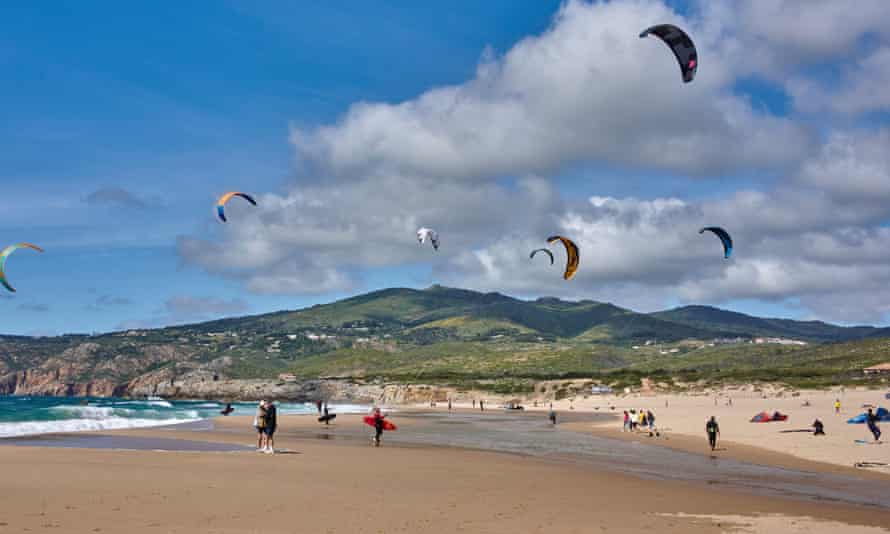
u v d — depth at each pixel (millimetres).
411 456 28438
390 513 14359
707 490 19516
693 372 169125
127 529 11922
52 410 85250
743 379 148625
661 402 124312
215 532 11938
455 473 22219
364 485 18578
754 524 14336
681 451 33156
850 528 14164
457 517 14156
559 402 147125
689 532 13352
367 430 51062
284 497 15938
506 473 22750
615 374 178750
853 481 22125
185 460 23312
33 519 12445
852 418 53156
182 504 14516
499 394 171500
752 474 23750
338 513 14180
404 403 184500
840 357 183125
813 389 129500
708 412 77125
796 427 46969
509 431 52688
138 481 17641
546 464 26266
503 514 14695
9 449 25953
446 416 91062
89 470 19547
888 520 15273
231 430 46156
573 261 27859
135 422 54750
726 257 26484
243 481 18375
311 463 23906
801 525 14336
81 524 12180
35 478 17594
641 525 13891
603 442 39844
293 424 58219
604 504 16500
